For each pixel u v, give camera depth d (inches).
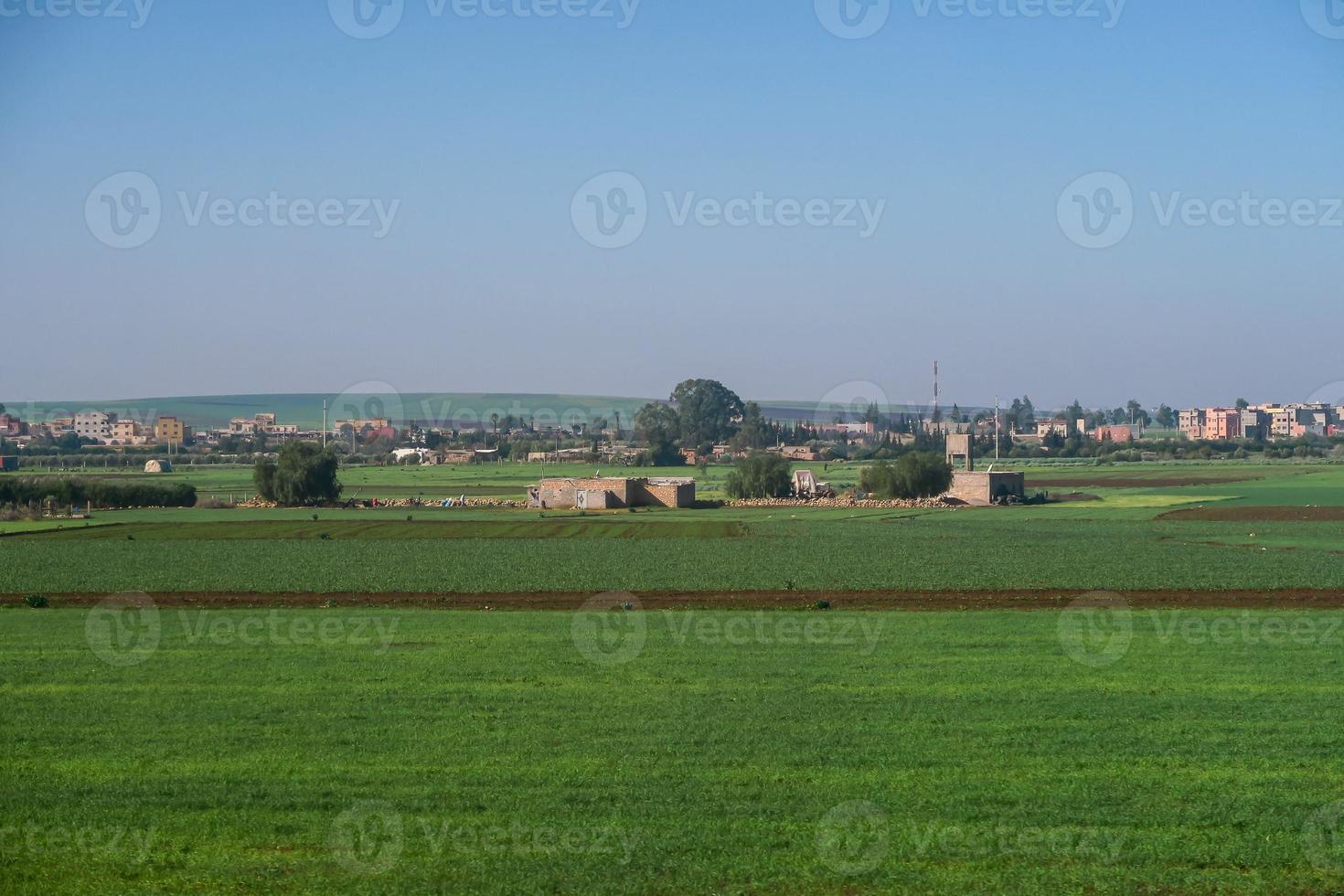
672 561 2709.2
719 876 764.0
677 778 952.3
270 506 5241.1
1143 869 774.5
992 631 1691.7
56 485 5024.6
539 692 1267.2
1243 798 898.7
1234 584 2209.6
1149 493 5620.1
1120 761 995.9
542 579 2353.6
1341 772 964.0
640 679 1339.8
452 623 1790.1
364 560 2773.1
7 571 2518.5
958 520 4227.4
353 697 1246.3
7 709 1193.4
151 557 2883.9
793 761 995.9
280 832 839.7
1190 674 1365.7
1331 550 2952.8
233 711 1178.0
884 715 1157.1
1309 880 757.3
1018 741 1053.8
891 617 1830.7
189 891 747.4
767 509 5036.9
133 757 1016.2
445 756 1015.0
